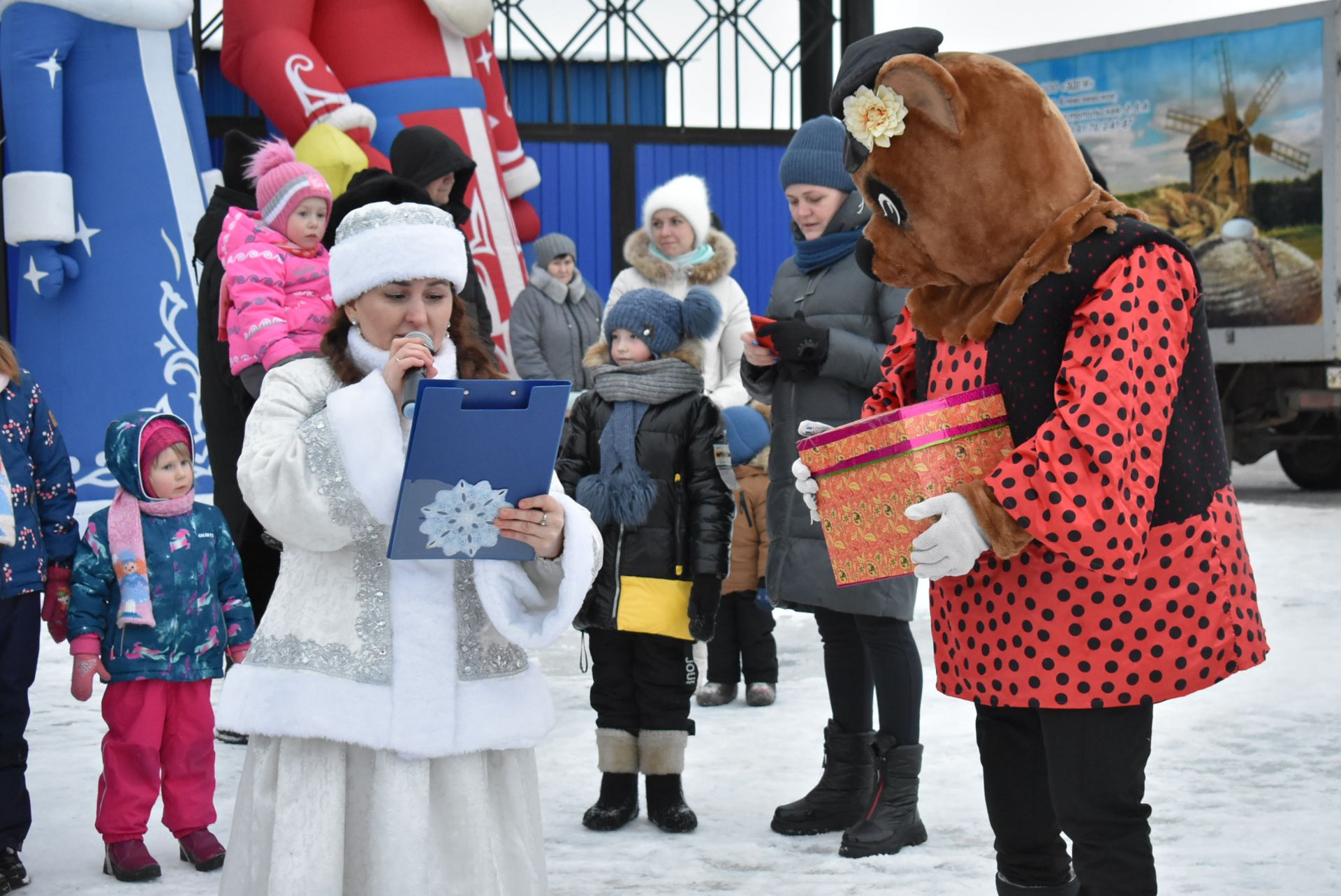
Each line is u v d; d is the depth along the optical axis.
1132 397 2.32
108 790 3.68
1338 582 8.03
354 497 2.33
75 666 3.68
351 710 2.33
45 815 4.17
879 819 3.78
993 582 2.51
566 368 7.40
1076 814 2.49
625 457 4.04
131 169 7.97
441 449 2.25
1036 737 2.68
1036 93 2.47
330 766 2.38
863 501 2.58
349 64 8.30
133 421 3.84
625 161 10.61
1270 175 11.94
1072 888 2.74
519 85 10.48
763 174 10.87
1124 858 2.48
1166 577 2.41
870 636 3.83
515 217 9.21
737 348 6.16
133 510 3.80
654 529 4.03
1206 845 3.77
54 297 7.86
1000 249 2.49
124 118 7.96
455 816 2.39
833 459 2.64
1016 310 2.46
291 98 7.68
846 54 2.61
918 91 2.46
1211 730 5.01
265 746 2.44
